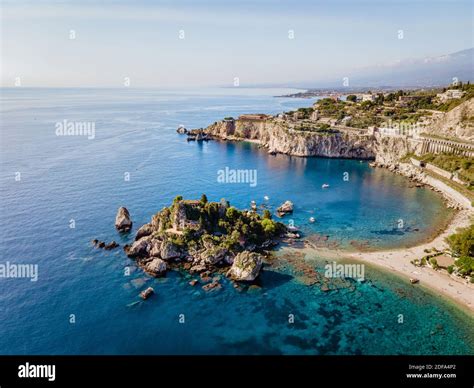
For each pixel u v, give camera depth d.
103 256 101.62
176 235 103.94
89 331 74.06
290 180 184.25
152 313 79.62
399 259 102.88
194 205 112.50
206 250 99.75
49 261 99.06
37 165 194.25
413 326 76.56
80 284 89.06
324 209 143.50
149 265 94.88
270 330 75.50
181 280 91.44
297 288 89.50
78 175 178.75
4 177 171.50
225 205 119.12
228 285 90.12
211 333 74.38
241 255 94.44
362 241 115.00
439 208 143.88
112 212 133.12
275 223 119.25
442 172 173.38
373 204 148.88
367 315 80.00
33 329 74.38
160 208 138.25
